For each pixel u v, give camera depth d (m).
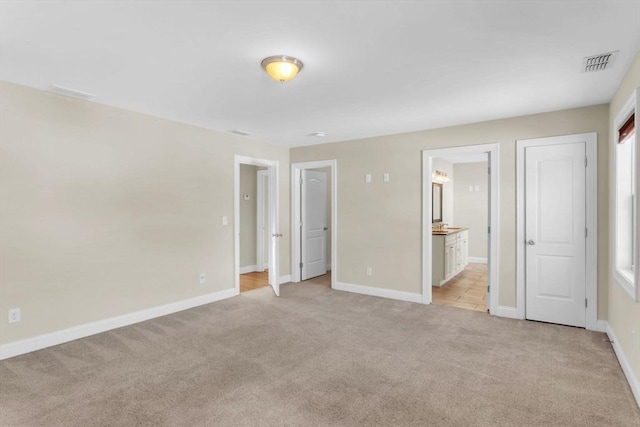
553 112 3.65
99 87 2.97
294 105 3.46
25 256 2.93
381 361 2.80
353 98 3.25
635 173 2.24
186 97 3.23
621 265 2.88
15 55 2.36
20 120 2.90
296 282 5.83
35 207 2.99
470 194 8.17
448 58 2.42
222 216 4.68
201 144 4.38
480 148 4.07
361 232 5.05
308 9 1.83
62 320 3.16
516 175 3.85
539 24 1.98
